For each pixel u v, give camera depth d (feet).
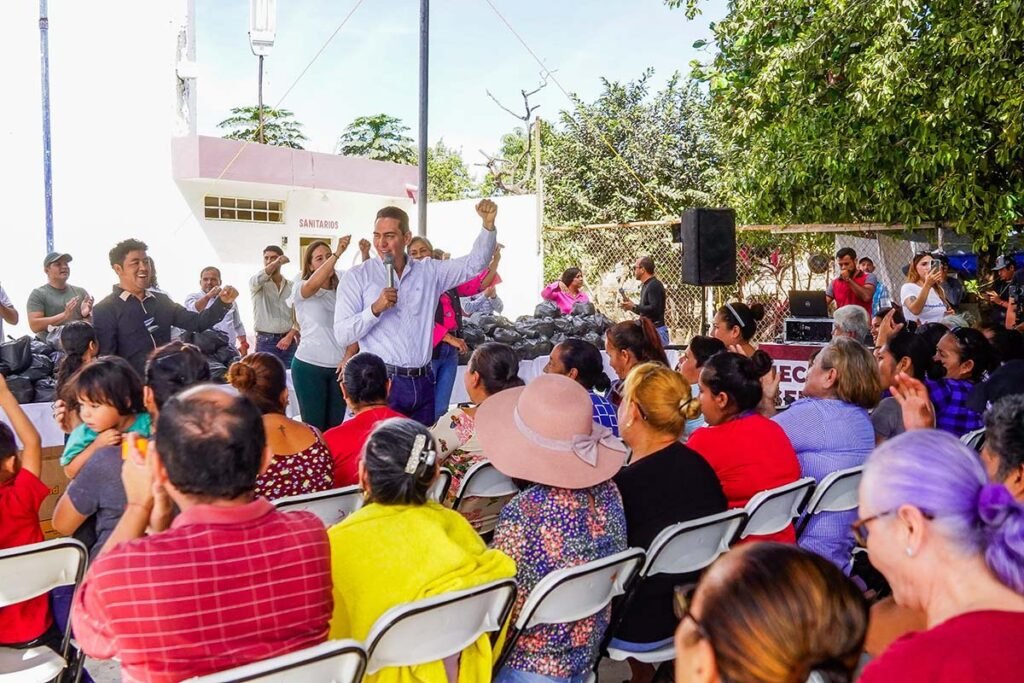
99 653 6.17
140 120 50.19
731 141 45.44
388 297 16.12
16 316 25.48
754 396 11.61
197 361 10.28
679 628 4.48
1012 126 30.86
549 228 40.75
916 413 11.34
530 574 8.50
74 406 11.22
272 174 54.29
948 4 32.78
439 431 13.09
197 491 6.29
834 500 11.46
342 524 7.70
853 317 19.58
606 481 9.15
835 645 4.16
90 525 9.70
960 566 5.01
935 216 37.50
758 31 40.93
